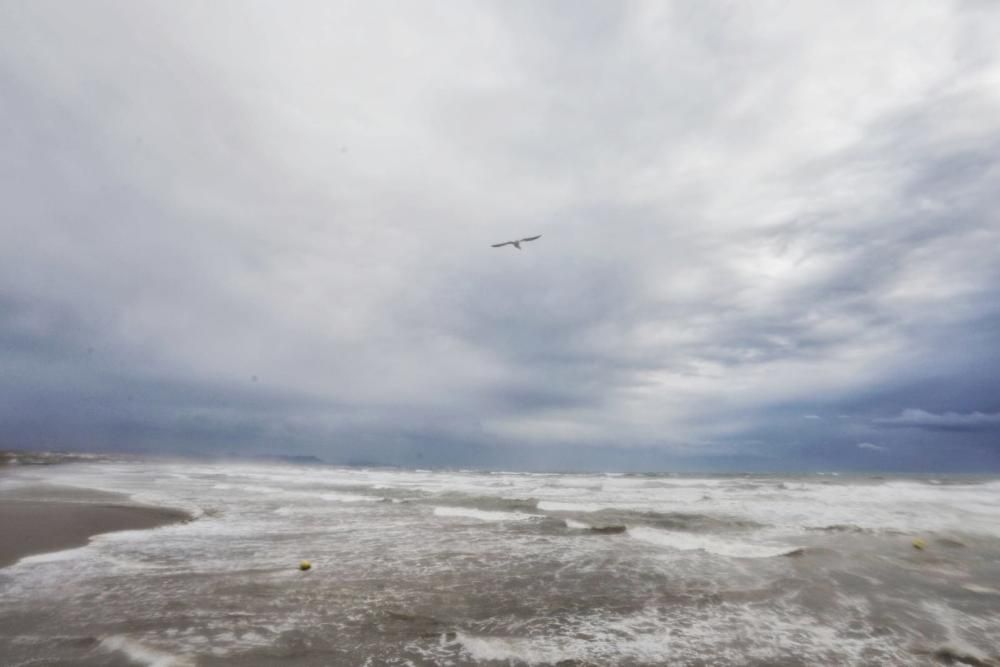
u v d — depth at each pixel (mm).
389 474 51719
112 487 25969
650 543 12875
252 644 6531
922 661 6457
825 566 10641
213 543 12578
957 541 12898
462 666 6090
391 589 8969
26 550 11555
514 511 18703
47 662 5918
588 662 6273
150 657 6043
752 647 6781
